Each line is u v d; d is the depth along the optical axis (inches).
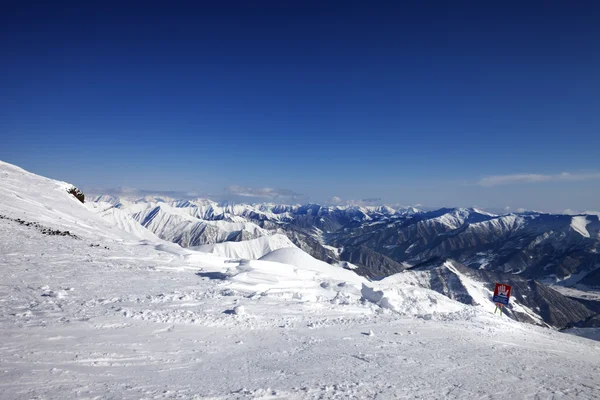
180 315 584.4
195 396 302.5
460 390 370.3
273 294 856.3
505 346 617.6
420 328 688.4
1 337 391.2
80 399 273.7
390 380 383.6
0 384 283.0
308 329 608.7
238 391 323.0
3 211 1393.9
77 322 481.1
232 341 501.0
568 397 375.9
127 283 792.3
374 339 575.2
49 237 1209.4
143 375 343.3
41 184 2364.7
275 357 445.7
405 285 1043.3
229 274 1016.9
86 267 898.7
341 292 992.9
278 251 1913.1
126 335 459.5
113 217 4586.6
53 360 348.2
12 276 703.7
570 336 867.4
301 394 326.6
